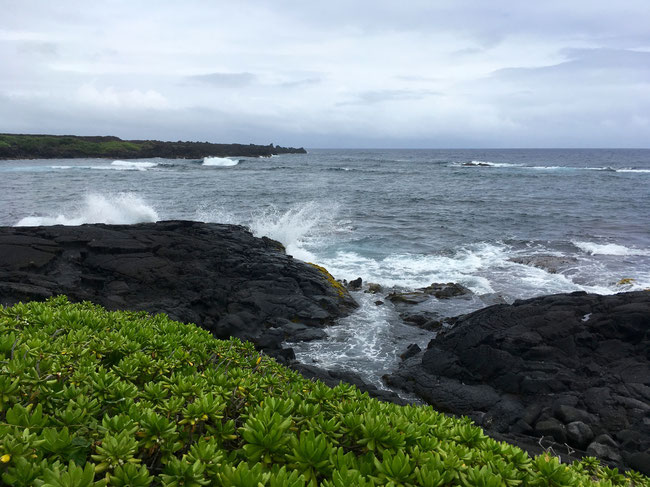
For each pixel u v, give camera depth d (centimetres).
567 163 9731
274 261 1482
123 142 10600
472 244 2103
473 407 789
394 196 3900
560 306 970
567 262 1723
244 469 188
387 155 16150
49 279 1128
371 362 993
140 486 193
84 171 5650
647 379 759
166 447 226
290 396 306
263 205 3219
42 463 187
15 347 325
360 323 1210
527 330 905
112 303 1079
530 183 5053
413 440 252
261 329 1115
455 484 222
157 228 1709
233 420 253
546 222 2664
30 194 3338
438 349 937
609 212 2998
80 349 344
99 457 201
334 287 1387
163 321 500
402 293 1413
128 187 4050
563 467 240
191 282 1245
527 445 668
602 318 898
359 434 251
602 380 778
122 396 273
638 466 604
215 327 1087
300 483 183
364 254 1900
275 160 10781
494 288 1460
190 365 370
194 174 5753
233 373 333
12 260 1208
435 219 2778
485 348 878
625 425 686
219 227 1822
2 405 244
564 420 713
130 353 367
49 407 257
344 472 196
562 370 816
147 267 1273
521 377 815
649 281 1473
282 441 222
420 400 841
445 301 1353
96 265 1268
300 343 1081
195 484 194
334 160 11250
